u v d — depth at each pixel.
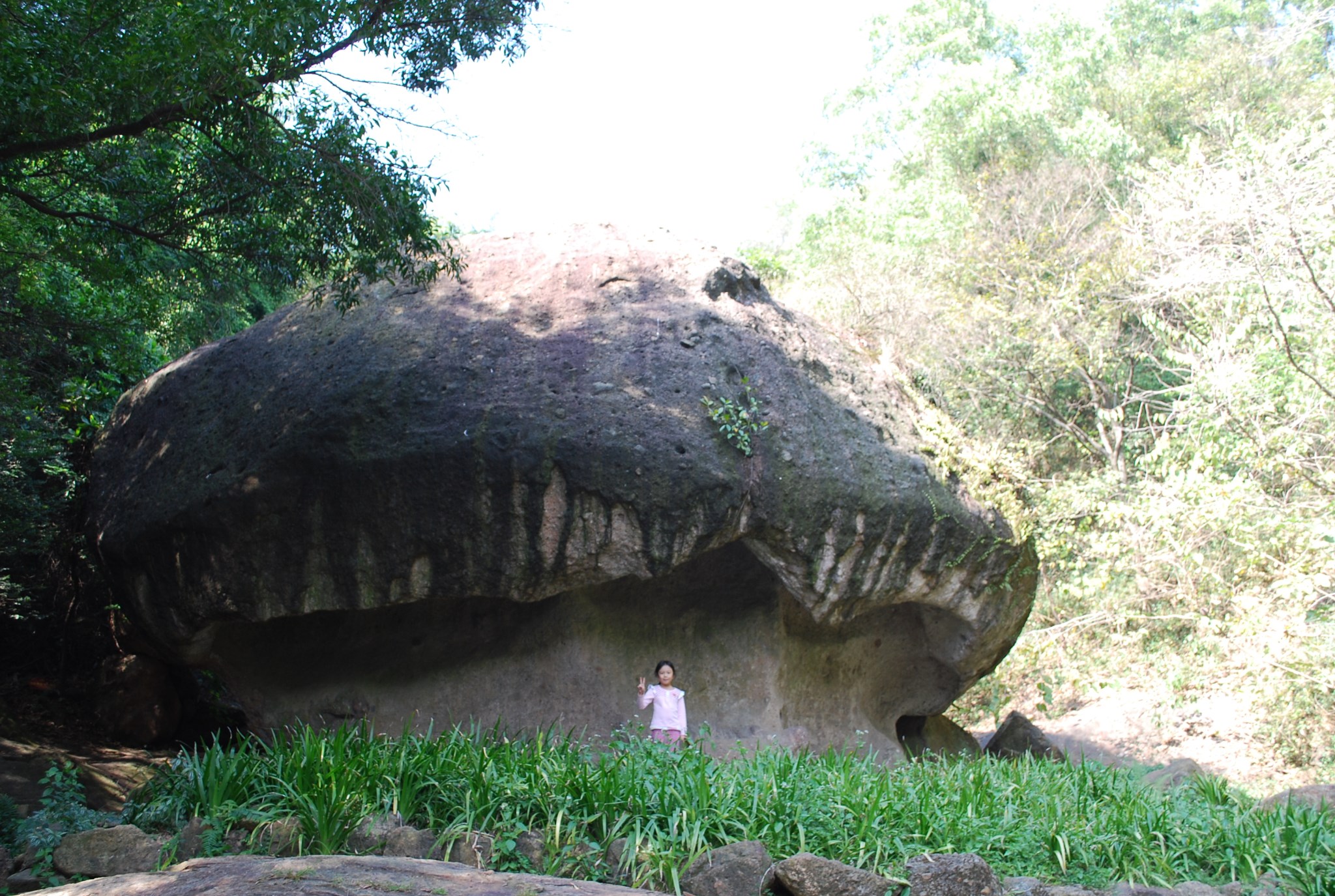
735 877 4.82
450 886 4.25
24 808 6.99
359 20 7.29
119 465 8.76
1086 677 12.21
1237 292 10.70
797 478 7.37
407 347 7.75
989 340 15.73
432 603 8.45
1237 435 10.55
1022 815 5.97
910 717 10.29
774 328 8.34
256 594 7.55
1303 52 20.27
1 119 6.26
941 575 8.18
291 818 5.17
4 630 10.98
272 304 15.17
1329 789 6.77
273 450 7.46
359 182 6.89
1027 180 18.03
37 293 8.88
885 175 24.70
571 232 9.05
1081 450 15.84
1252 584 10.38
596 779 5.42
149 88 6.20
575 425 7.13
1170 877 5.52
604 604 8.26
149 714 10.03
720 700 8.23
